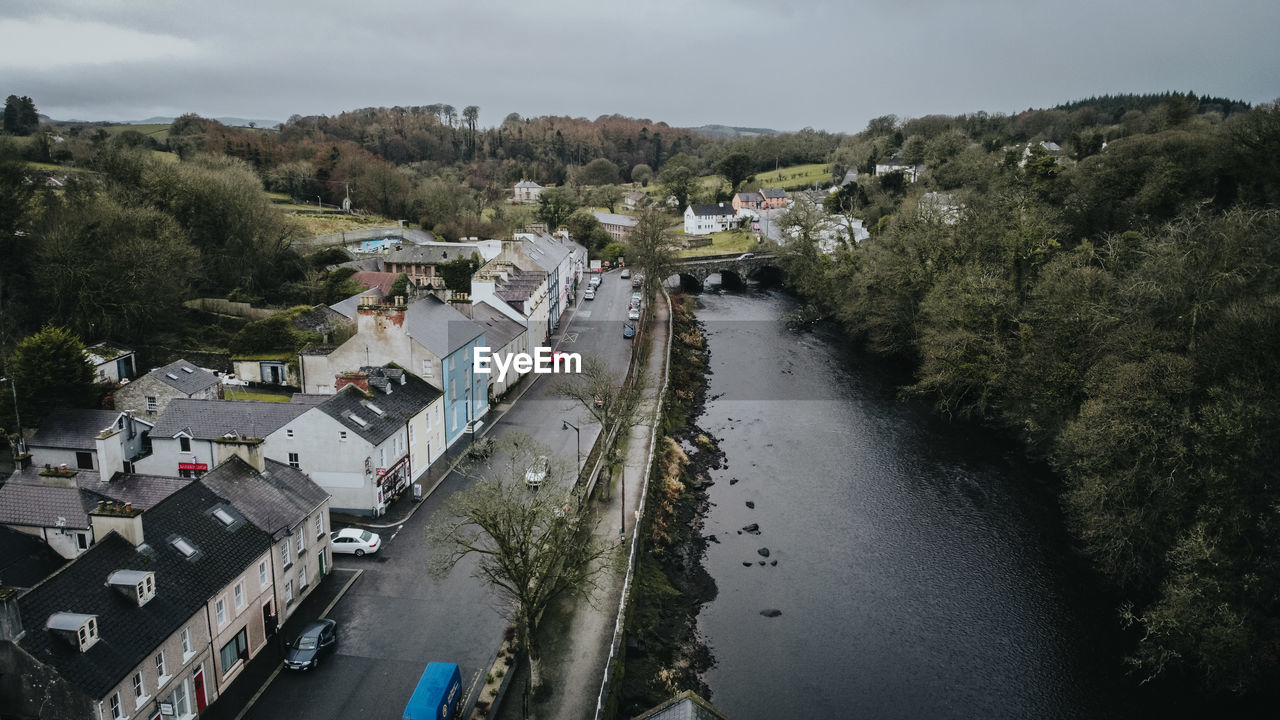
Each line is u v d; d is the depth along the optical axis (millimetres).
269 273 105438
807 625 47250
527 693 37906
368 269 122812
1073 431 49625
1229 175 83500
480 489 42125
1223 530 41156
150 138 188125
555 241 148375
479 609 44562
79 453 55781
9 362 64062
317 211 172625
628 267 184125
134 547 35281
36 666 28422
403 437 58531
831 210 175125
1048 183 99750
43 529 40406
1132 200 88125
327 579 47250
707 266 159625
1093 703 40906
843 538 57500
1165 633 40719
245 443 44844
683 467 68875
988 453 72625
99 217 81938
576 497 52531
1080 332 60812
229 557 38406
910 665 43750
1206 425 42250
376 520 54281
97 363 70875
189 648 34656
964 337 72938
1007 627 47094
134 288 78500
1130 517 45062
